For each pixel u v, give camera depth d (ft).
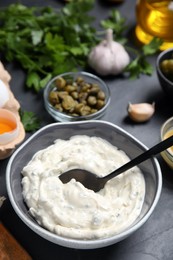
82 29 2.34
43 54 2.27
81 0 2.44
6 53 2.27
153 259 1.70
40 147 1.83
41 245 1.71
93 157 1.77
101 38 2.39
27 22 2.30
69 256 1.69
